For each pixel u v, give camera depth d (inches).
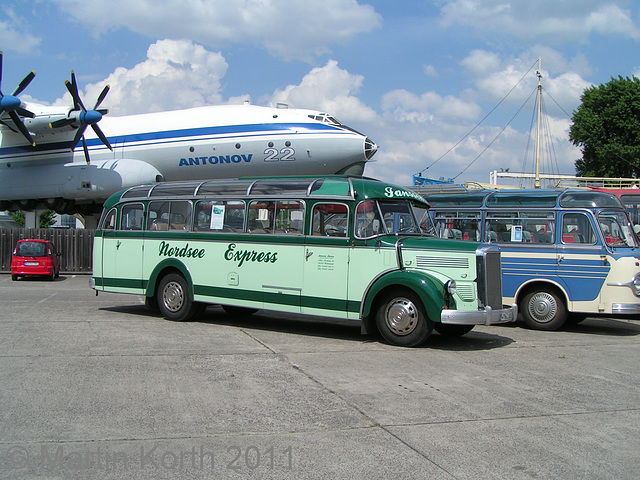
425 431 185.6
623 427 194.5
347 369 270.4
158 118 1063.0
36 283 776.3
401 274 326.3
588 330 435.5
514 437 181.9
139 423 187.5
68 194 1079.6
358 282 342.0
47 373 248.7
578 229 416.2
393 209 355.3
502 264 438.0
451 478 149.6
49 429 180.2
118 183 1018.7
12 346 308.0
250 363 278.8
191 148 996.6
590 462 162.4
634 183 948.6
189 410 202.1
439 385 244.1
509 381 254.8
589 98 1760.6
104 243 456.1
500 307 339.3
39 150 1141.7
